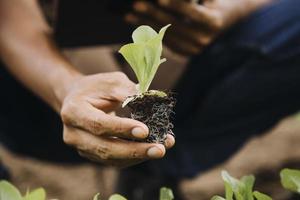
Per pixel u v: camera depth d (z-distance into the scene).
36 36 0.98
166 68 1.15
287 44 1.14
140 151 0.64
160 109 0.65
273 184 1.54
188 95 1.16
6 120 1.16
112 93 0.69
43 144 1.20
